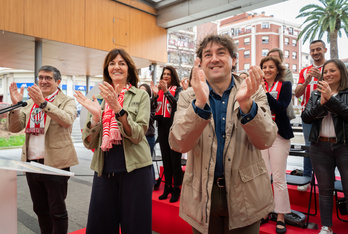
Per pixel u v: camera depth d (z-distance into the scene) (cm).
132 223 154
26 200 349
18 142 978
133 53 938
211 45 123
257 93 126
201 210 121
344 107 195
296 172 322
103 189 159
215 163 118
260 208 121
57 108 195
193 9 878
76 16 780
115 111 145
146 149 167
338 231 219
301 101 340
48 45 804
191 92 129
